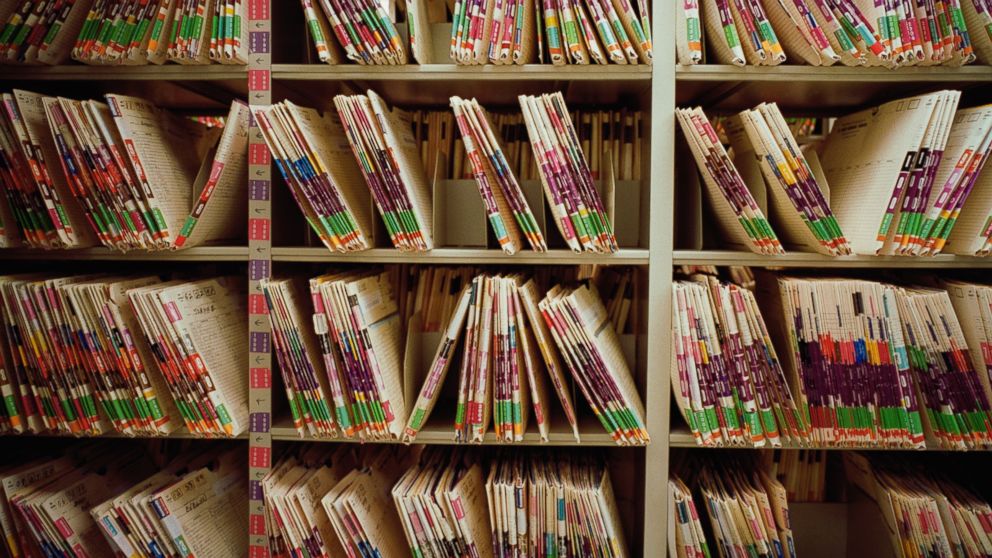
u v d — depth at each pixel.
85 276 1.30
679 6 1.19
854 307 1.18
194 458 1.43
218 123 1.88
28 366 1.23
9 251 1.26
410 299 1.56
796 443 1.22
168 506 1.22
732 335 1.19
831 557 1.47
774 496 1.25
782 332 1.26
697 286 1.20
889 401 1.18
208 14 1.19
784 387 1.19
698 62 1.29
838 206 1.30
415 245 1.20
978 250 1.16
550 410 1.42
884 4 1.11
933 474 1.35
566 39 1.16
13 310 1.22
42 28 1.19
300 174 1.18
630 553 1.43
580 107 1.60
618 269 1.61
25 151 1.17
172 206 1.26
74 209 1.24
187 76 1.24
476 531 1.25
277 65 1.22
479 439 1.23
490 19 1.17
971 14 1.15
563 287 1.42
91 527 1.30
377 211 1.30
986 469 1.37
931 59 1.13
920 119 1.12
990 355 1.17
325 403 1.23
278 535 1.25
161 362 1.19
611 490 1.39
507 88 1.40
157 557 1.23
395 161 1.17
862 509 1.40
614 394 1.20
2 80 1.33
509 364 1.21
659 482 1.26
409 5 1.16
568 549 1.24
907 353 1.20
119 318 1.18
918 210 1.14
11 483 1.26
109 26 1.19
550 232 1.49
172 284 1.25
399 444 1.62
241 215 1.41
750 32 1.14
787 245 1.33
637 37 1.15
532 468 1.35
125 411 1.24
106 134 1.16
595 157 1.50
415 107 1.60
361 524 1.20
